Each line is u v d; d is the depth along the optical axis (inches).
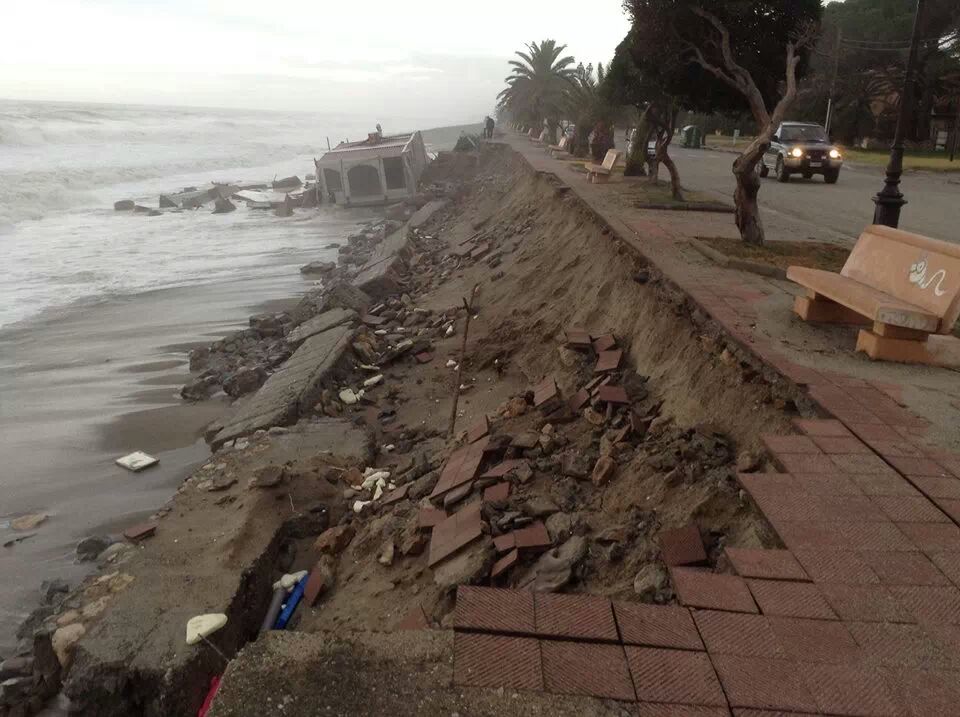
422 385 425.7
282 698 107.4
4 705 202.2
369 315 576.1
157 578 228.4
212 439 378.9
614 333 347.9
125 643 196.9
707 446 215.6
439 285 657.0
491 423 315.6
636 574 179.8
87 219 1259.2
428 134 4101.9
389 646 117.7
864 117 1672.0
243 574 231.9
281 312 641.6
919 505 157.5
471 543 221.9
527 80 1733.5
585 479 241.8
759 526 160.4
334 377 428.8
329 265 817.5
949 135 1504.7
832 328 269.4
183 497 285.9
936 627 121.2
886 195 424.5
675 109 626.2
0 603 254.2
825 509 156.6
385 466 328.5
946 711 103.2
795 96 399.9
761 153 402.3
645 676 110.0
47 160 2086.6
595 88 1101.7
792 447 183.9
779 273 344.8
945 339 239.9
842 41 1612.9
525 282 516.7
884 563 138.6
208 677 194.7
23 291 726.5
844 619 123.2
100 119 3905.0
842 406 202.7
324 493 293.3
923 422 194.1
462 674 110.8
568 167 944.9
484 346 443.5
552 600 127.1
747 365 242.1
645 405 271.7
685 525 186.5
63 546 287.7
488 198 1024.2
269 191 1722.4
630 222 484.4
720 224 498.3
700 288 317.1
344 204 1387.8
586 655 114.3
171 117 5216.5
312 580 243.9
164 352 538.6
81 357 526.0
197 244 1025.5
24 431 397.1
